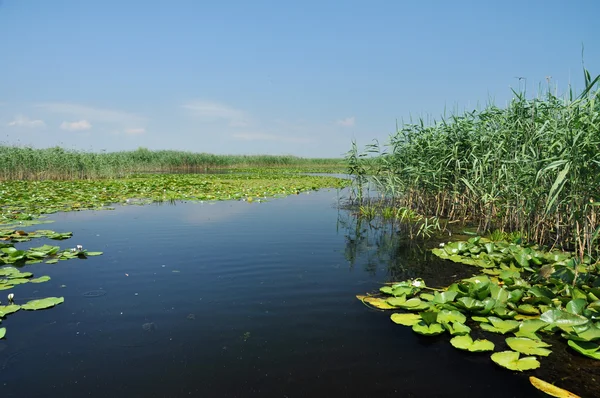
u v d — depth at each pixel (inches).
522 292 151.4
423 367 108.6
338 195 527.5
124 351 116.3
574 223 193.5
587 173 184.2
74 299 155.9
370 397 95.2
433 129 351.9
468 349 114.1
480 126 311.9
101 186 639.8
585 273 180.7
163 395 95.4
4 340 122.3
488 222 297.1
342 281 180.7
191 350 117.0
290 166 1951.3
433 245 257.3
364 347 119.4
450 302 144.7
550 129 225.0
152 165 1352.1
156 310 145.8
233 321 136.8
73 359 111.8
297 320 137.9
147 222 328.5
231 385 99.5
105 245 246.2
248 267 201.3
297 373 105.1
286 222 334.0
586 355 110.8
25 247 239.5
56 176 831.7
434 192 353.4
